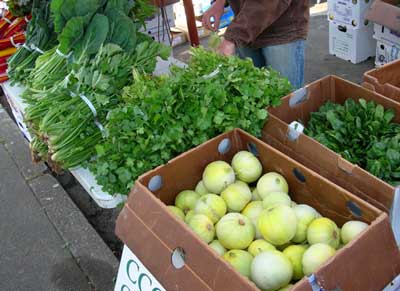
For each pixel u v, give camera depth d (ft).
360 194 4.44
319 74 12.96
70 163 6.11
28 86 7.70
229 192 4.66
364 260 3.55
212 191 4.86
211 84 5.18
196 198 4.92
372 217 3.92
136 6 7.79
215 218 4.50
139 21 7.98
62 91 6.50
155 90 5.15
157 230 4.10
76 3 6.64
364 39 12.81
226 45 6.75
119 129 5.00
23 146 11.25
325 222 4.11
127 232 4.40
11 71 8.43
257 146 5.03
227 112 5.19
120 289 4.94
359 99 5.68
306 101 5.95
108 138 5.10
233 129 5.18
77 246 8.21
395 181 4.65
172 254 3.93
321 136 5.36
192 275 3.72
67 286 7.50
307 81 12.69
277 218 4.01
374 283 3.60
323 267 3.34
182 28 15.81
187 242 3.80
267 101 5.45
